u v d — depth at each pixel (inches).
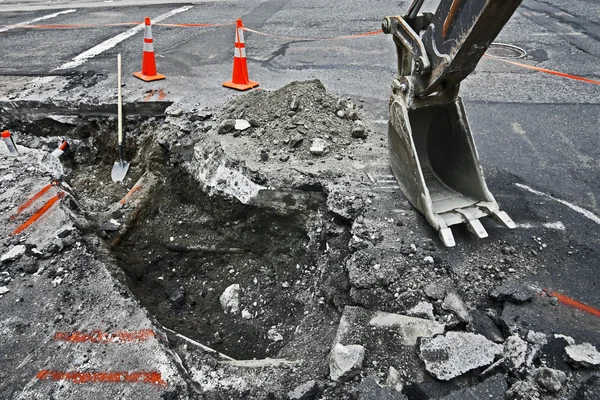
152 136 213.0
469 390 97.2
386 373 101.7
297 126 189.2
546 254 134.8
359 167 171.0
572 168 180.1
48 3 544.4
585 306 117.6
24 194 169.2
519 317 114.4
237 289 166.1
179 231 186.7
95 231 169.6
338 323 122.9
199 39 348.5
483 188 139.1
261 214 169.0
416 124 154.0
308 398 98.4
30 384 104.6
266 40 343.6
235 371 107.9
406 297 118.6
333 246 144.2
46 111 235.3
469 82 261.0
